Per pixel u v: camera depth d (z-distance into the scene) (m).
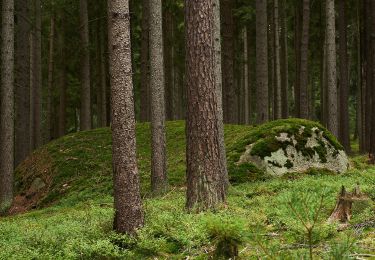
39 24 24.39
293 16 29.09
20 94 19.94
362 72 24.42
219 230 5.19
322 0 26.19
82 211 11.16
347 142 22.42
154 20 12.77
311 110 33.66
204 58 8.34
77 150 19.75
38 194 17.62
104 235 7.07
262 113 16.62
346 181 11.01
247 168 13.97
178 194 12.10
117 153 7.05
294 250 5.23
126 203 7.03
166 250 6.50
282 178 13.58
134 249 6.54
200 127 8.35
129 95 7.05
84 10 25.08
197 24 8.36
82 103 24.94
